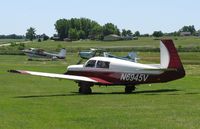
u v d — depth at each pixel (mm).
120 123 13398
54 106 17641
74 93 24156
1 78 35250
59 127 12750
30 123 13391
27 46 170125
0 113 15523
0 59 79312
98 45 183250
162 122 13562
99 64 24422
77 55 102250
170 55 23922
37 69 48969
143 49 130625
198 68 50188
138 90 25703
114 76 24062
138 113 15500
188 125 13039
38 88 27500
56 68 51375
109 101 19500
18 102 19094
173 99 20125
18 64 61062
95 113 15523
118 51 130125
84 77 24312
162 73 23578
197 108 16797
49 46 177000
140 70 23609
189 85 29094
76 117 14562
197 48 124250
